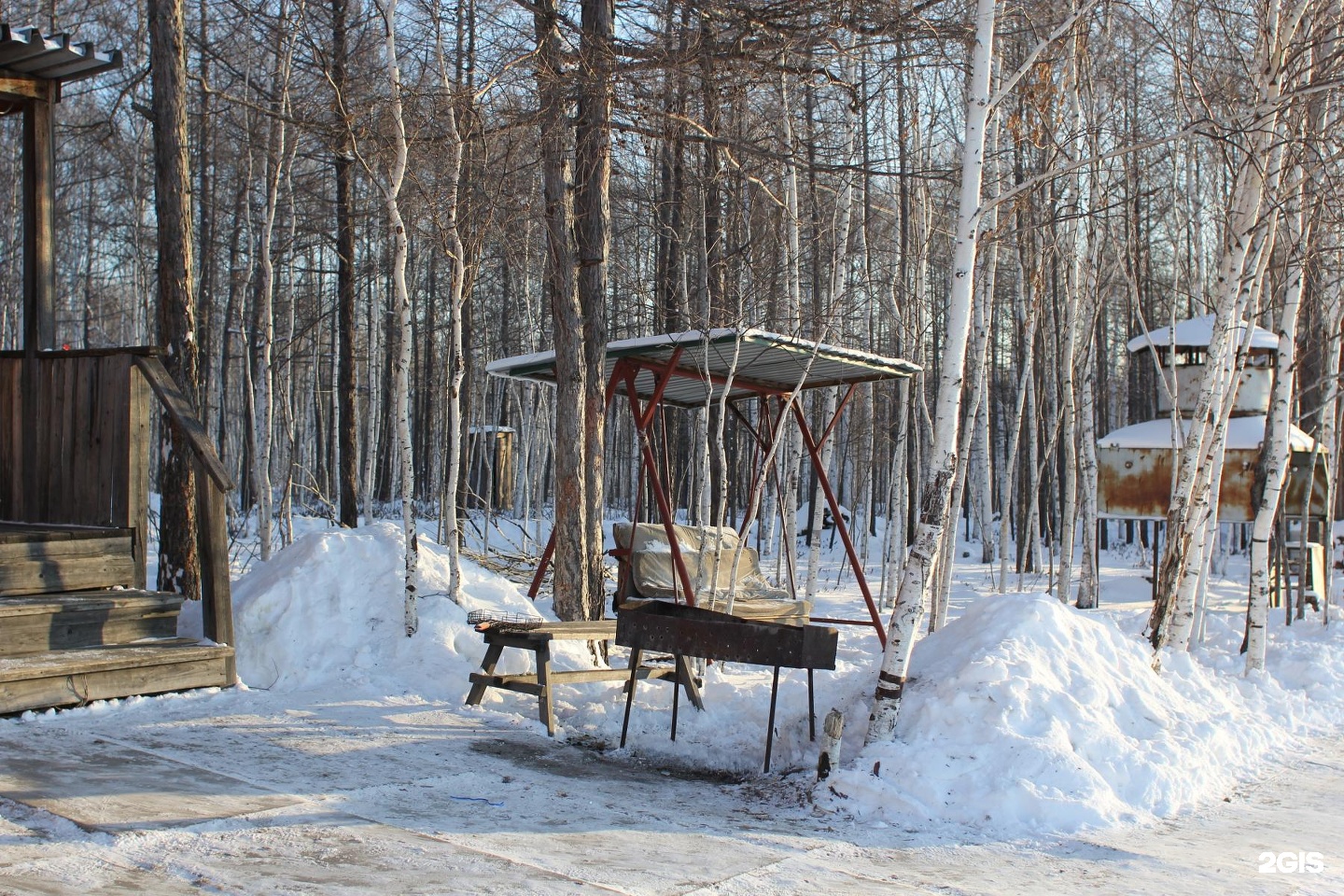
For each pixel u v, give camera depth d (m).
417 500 29.72
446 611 8.34
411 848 4.30
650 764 6.32
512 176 10.36
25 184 7.85
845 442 26.39
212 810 4.62
